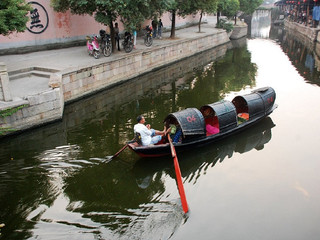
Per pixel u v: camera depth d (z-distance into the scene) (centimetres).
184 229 625
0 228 616
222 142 1020
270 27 6053
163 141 947
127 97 1503
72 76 1340
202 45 2811
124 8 1495
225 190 766
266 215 676
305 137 1064
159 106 1376
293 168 872
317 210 696
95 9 1547
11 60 1530
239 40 3778
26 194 733
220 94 1562
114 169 852
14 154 927
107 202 708
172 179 820
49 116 1134
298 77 1916
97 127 1137
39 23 1744
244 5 4119
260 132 1104
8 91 1021
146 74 1944
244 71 2102
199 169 866
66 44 1900
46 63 1480
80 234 596
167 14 3017
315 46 3234
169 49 2197
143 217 655
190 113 932
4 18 1038
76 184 779
